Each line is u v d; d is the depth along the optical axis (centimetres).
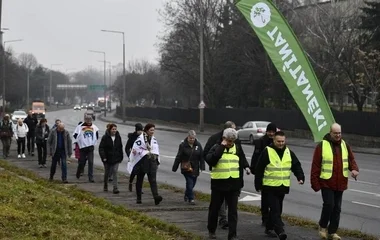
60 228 1045
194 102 10094
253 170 1327
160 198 1636
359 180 2380
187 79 7550
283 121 5738
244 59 6825
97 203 1554
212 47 7319
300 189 2084
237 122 6612
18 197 1317
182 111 8356
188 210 1567
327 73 5369
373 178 2455
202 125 6425
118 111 12600
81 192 1819
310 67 1367
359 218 1531
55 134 2166
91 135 2234
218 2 7294
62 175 2156
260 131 4666
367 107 6800
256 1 1370
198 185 2209
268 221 1241
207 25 7281
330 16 5091
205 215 1488
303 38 5528
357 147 4516
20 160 3025
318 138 1364
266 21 1371
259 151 1338
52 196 1466
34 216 1110
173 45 7456
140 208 1582
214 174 1186
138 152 1642
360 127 4644
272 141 1312
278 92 6450
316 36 4994
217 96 7500
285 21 1366
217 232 1281
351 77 4928
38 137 2677
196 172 1686
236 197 1188
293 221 1422
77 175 2270
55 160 2184
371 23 4916
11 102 12356
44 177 2278
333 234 1209
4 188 1427
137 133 1966
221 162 1180
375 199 1862
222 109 6994
